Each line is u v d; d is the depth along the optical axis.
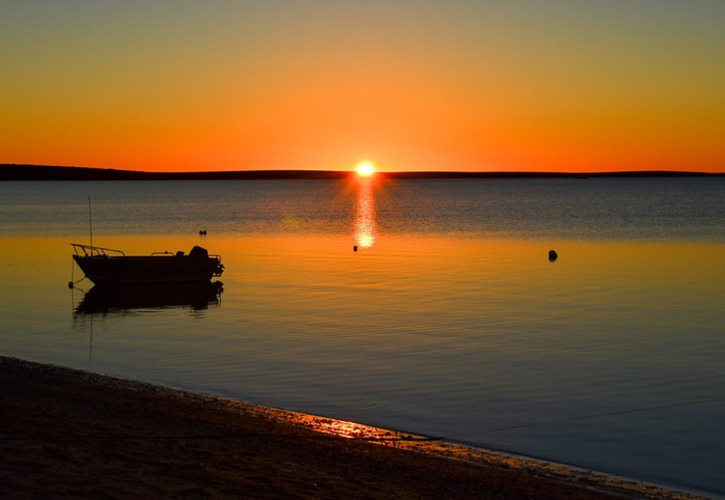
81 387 19.70
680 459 15.63
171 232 90.56
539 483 13.66
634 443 16.61
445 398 20.11
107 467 11.83
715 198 178.38
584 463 15.35
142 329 31.02
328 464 13.76
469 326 30.36
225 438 15.18
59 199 197.12
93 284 45.75
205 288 43.59
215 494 10.98
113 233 88.62
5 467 11.24
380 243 74.25
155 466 12.17
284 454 14.23
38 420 15.30
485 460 15.22
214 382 21.80
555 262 55.59
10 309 36.69
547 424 17.89
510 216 120.56
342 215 129.00
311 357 24.97
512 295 38.97
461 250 66.00
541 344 26.89
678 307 34.94
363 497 11.76
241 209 151.12
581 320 31.69
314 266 54.22
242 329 30.47
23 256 61.81
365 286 42.97
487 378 22.17
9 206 158.00
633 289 41.09
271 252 65.56
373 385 21.39
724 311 33.75
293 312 34.38
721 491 13.95
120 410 17.11
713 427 17.70
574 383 21.64
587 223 101.00
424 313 33.53
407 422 18.05
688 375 22.55
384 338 28.08
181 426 15.95
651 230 86.88
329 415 18.55
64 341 28.45
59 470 11.36
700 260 55.72
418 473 13.64
